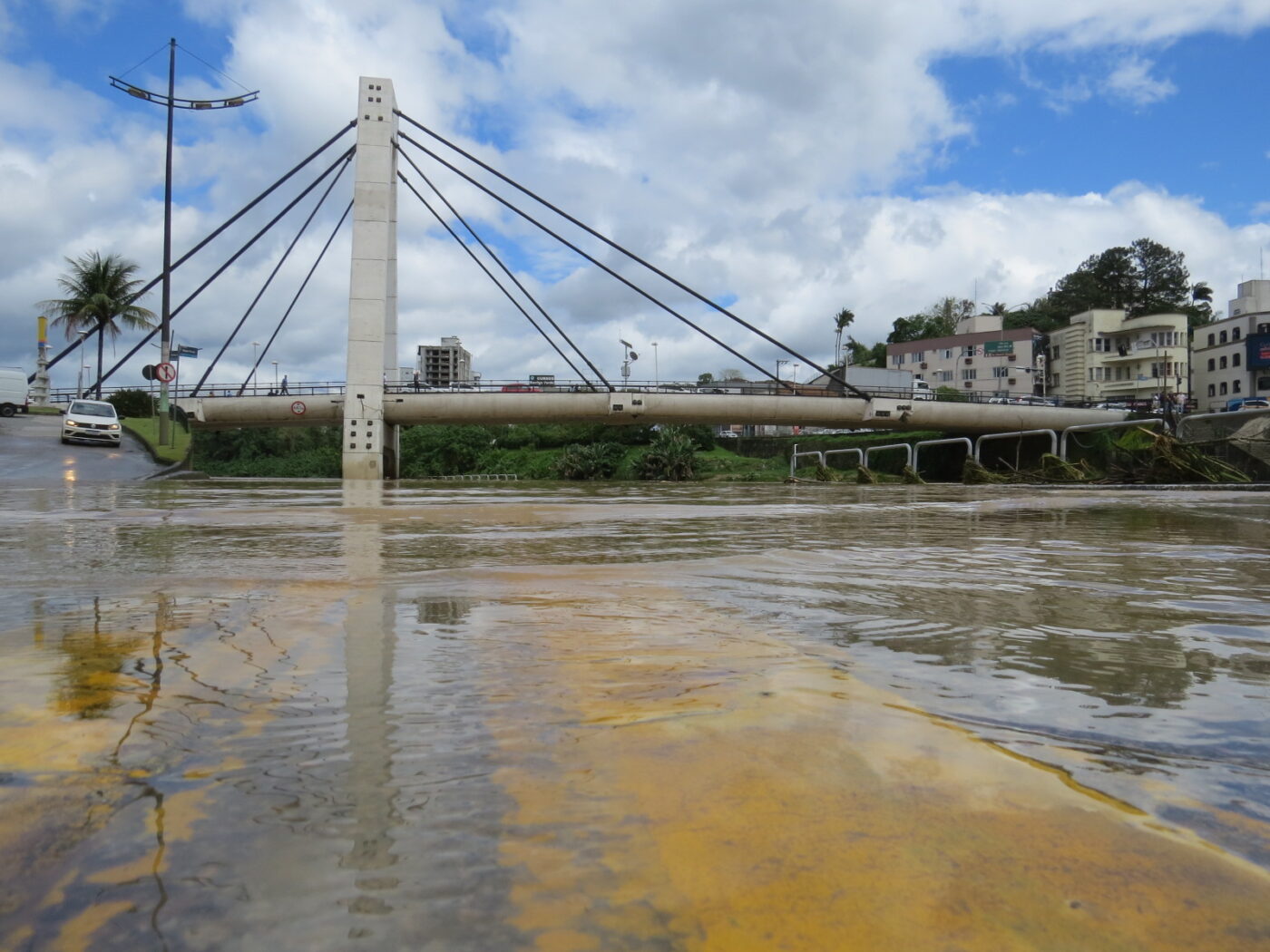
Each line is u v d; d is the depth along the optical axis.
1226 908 0.69
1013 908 0.68
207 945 0.61
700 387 51.78
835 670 1.54
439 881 0.71
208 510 8.02
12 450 25.84
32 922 0.64
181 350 30.83
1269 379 72.38
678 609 2.28
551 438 89.56
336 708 1.26
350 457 44.03
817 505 10.16
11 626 1.96
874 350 103.00
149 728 1.15
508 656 1.64
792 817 0.86
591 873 0.73
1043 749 1.10
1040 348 86.31
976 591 2.70
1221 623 2.11
